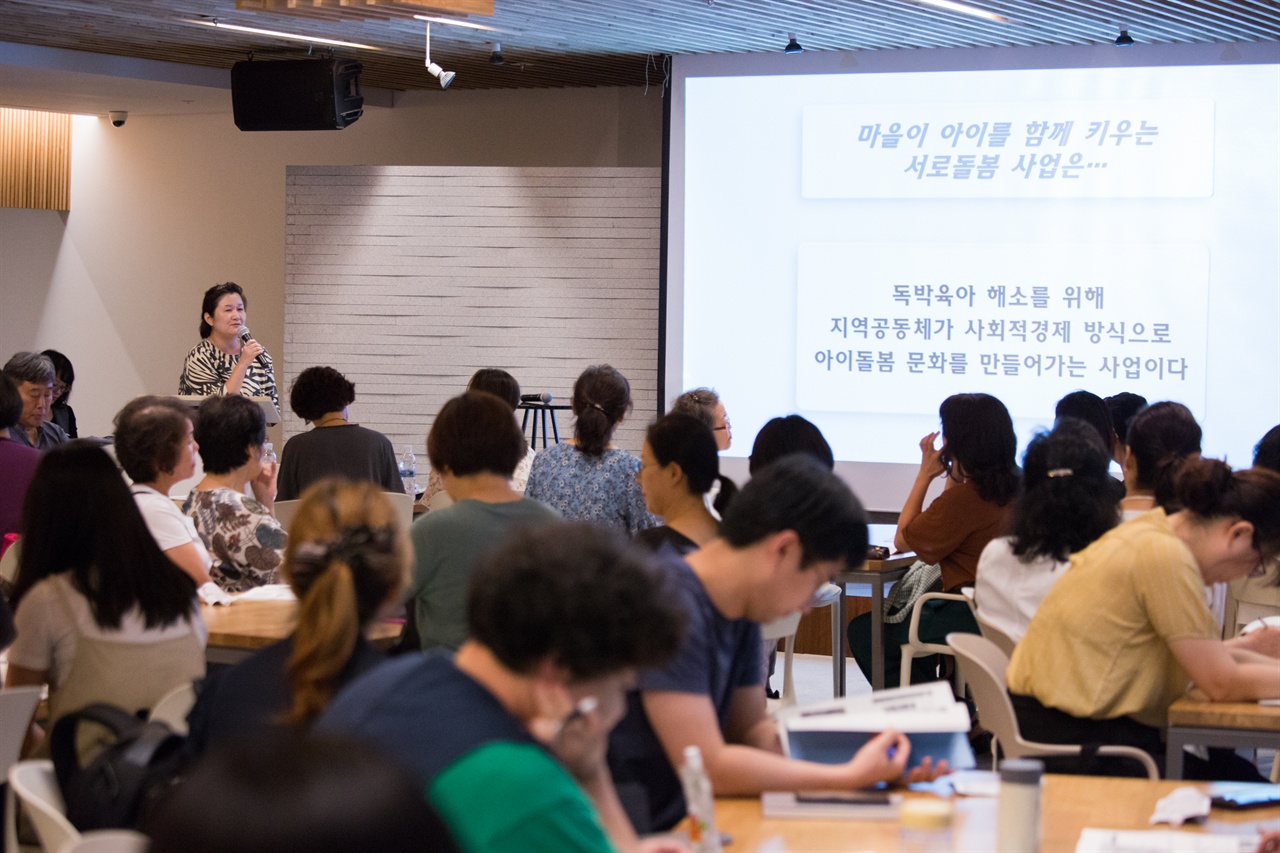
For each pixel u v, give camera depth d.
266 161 9.93
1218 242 6.52
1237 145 6.48
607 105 9.18
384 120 9.66
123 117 10.04
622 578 1.35
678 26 6.81
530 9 6.54
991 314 6.80
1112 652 2.82
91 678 2.84
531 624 1.33
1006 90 6.75
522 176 8.14
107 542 2.84
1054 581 3.41
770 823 2.02
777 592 2.12
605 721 1.42
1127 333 6.64
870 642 5.03
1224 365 6.54
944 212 6.85
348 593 1.73
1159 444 3.87
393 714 1.36
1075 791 2.28
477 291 8.20
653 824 2.08
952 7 6.07
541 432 8.12
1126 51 6.59
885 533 6.97
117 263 10.38
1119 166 6.62
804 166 7.01
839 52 6.95
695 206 7.17
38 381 5.45
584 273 8.10
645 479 3.09
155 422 3.53
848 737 2.27
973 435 4.54
